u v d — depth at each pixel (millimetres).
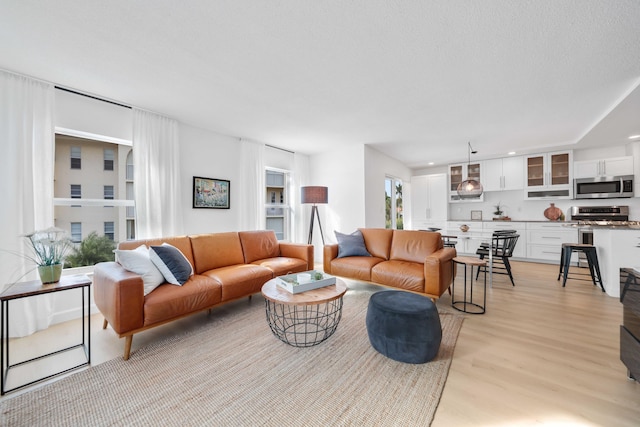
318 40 1898
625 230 3082
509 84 2551
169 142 3391
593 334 2199
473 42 1914
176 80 2477
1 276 2189
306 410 1397
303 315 2668
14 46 1940
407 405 1425
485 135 4273
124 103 2982
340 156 5168
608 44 1922
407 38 1873
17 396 1500
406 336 1801
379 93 2762
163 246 2426
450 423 1304
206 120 3561
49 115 2480
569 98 2871
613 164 4691
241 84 2559
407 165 6918
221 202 4090
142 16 1649
